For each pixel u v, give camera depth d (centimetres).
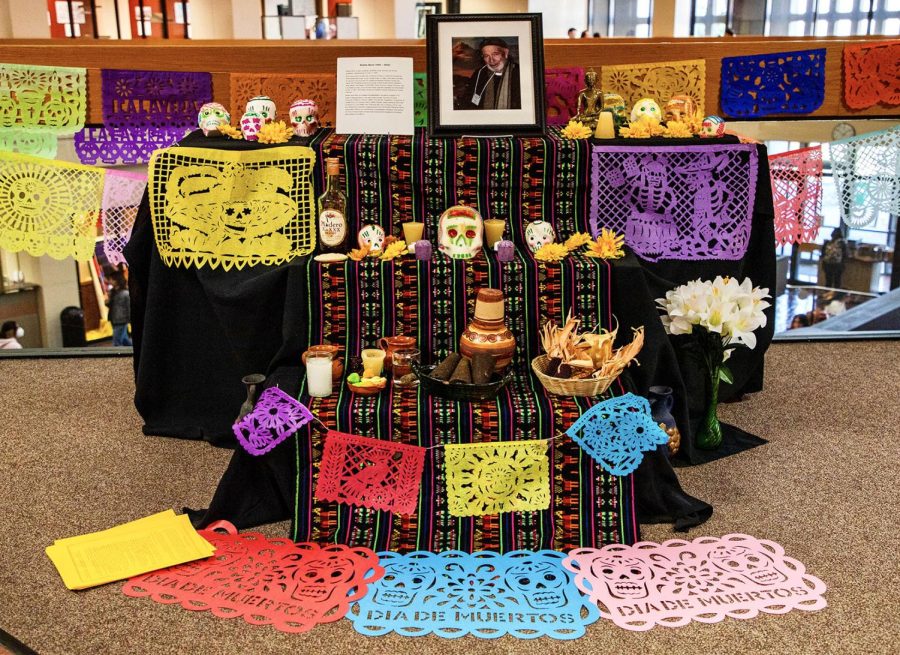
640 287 311
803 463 323
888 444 339
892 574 254
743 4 1129
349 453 271
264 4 788
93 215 372
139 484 307
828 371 416
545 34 1221
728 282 321
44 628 229
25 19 643
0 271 530
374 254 316
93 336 566
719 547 267
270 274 314
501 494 271
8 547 266
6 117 390
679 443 321
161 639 225
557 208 340
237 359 330
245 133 339
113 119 392
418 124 390
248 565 258
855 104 395
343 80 347
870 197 391
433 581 252
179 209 323
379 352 287
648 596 243
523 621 233
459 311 311
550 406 271
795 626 230
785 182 377
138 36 763
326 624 232
